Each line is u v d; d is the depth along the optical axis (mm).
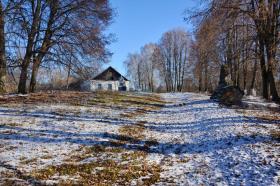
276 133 13070
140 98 33875
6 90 26719
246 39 28422
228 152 11023
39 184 8070
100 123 17109
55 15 27672
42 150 11617
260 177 8398
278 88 57719
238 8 27078
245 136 12828
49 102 23625
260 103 25172
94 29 27797
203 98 32344
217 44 30234
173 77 90562
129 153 11727
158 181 8602
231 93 25812
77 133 14398
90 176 8992
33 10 27078
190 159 10820
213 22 27516
